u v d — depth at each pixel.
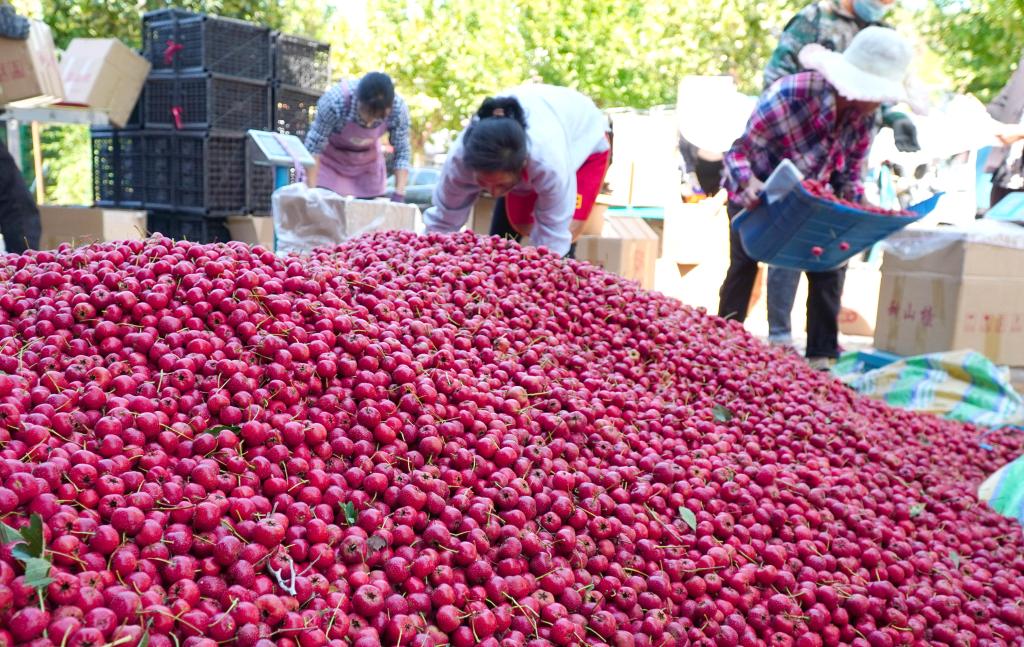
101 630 1.29
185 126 7.68
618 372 2.95
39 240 5.38
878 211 4.19
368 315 2.37
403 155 6.67
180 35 7.65
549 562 1.87
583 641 1.75
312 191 5.16
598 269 3.64
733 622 1.98
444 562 1.78
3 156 5.08
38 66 5.89
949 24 10.59
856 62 4.41
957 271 5.25
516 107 4.14
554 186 4.07
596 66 16.58
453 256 3.24
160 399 1.83
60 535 1.41
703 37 15.04
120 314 2.01
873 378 4.95
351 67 18.23
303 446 1.88
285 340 2.10
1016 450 3.84
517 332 2.77
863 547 2.35
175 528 1.54
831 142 4.76
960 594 2.30
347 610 1.61
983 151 8.95
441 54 18.25
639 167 8.70
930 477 2.97
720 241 8.24
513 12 18.17
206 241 7.77
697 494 2.29
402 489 1.87
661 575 1.97
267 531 1.60
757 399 3.07
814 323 5.32
